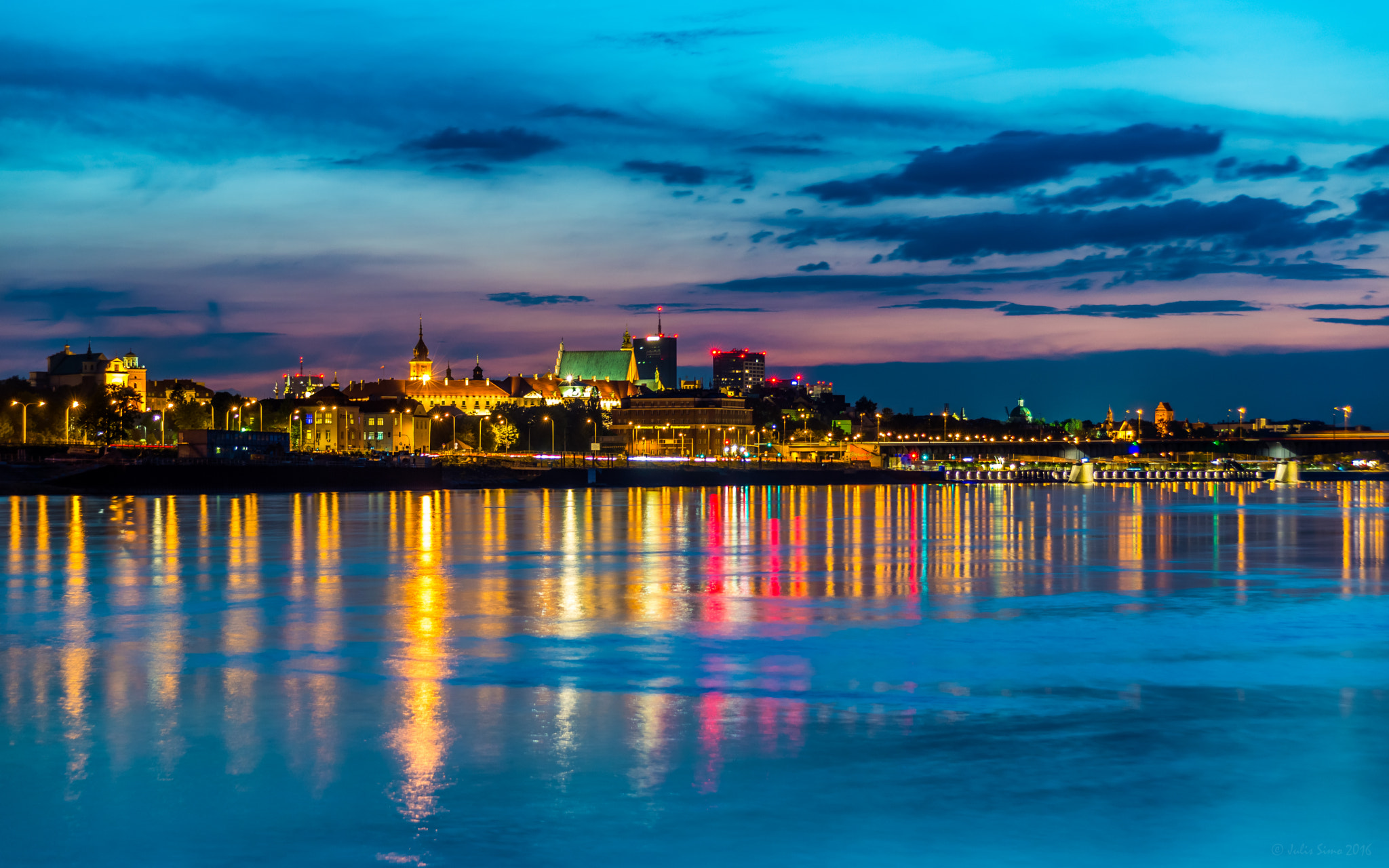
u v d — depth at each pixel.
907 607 68.56
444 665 48.31
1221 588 79.81
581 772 32.31
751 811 29.28
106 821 28.41
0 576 84.19
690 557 105.62
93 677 45.34
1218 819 28.83
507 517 176.25
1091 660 49.94
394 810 29.19
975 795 30.50
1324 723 38.16
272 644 54.03
